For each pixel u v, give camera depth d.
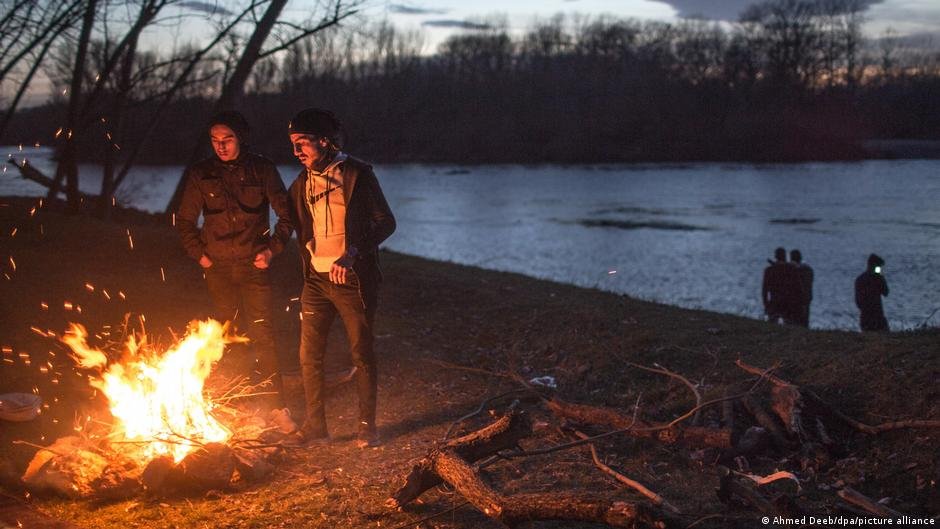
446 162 96.00
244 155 5.77
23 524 4.26
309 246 5.39
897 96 108.12
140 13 12.25
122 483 4.61
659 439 5.25
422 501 4.58
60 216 12.52
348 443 5.58
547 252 29.22
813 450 5.01
